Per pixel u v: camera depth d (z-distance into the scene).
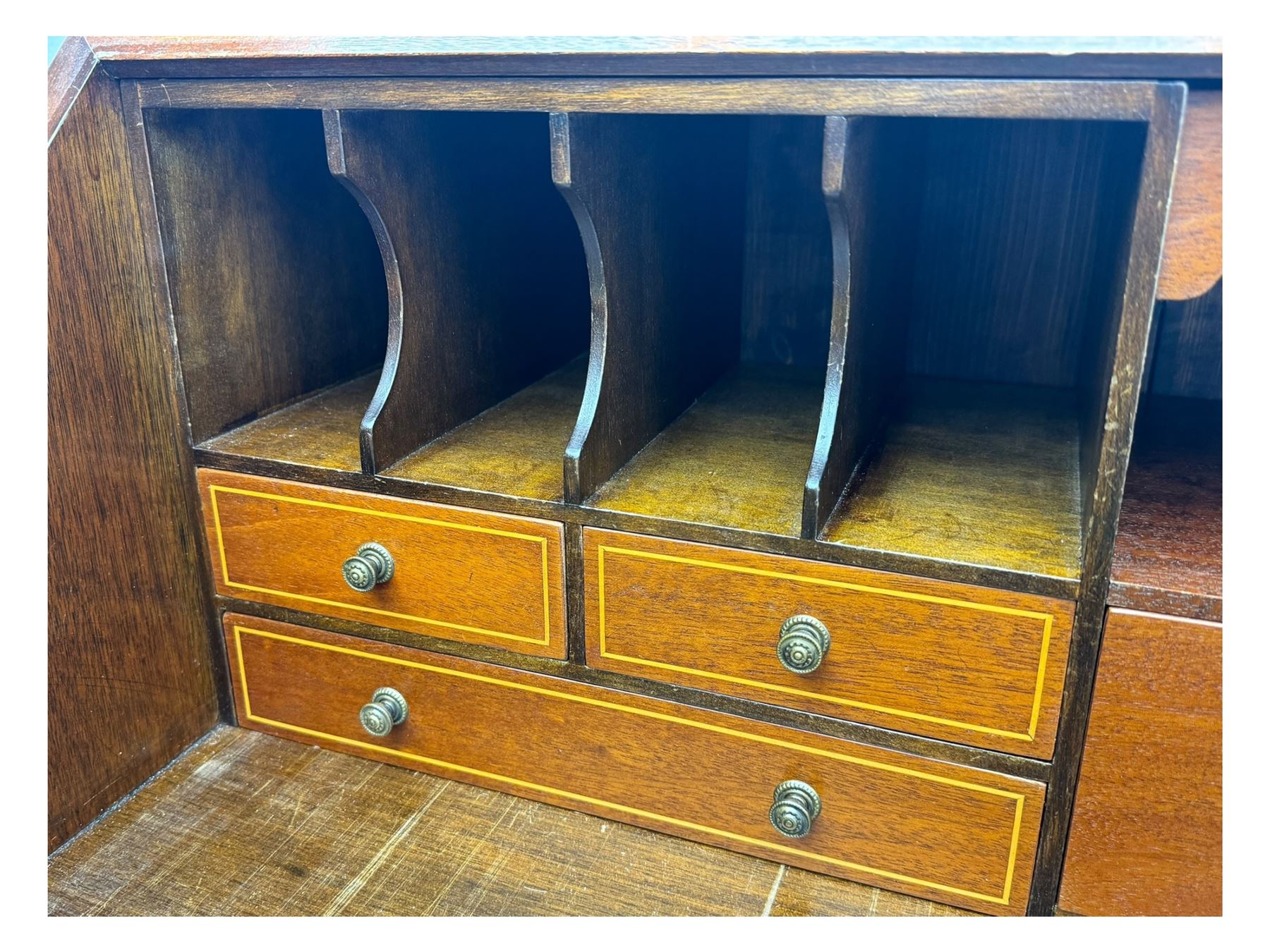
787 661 0.93
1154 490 1.03
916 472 1.07
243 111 1.14
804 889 1.04
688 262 1.19
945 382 1.37
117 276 1.05
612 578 1.01
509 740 1.14
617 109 0.85
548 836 1.11
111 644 1.11
